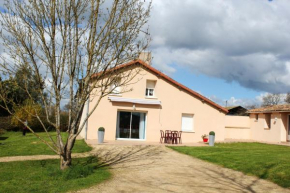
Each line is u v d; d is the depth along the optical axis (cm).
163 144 1869
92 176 879
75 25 875
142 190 748
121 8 879
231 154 1388
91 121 1923
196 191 752
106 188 759
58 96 873
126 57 903
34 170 962
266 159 1191
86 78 895
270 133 2481
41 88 863
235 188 789
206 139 2119
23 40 820
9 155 1295
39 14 836
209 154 1406
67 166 925
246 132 2802
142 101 2019
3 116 2861
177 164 1173
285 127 2378
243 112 4028
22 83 870
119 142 1819
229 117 2783
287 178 870
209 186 809
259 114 2659
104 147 1579
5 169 979
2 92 864
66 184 786
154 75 2095
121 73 998
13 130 2833
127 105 2008
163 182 848
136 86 2047
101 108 1947
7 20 818
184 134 2128
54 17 848
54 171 901
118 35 881
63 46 867
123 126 2031
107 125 1950
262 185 826
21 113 2459
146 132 2052
